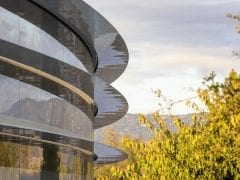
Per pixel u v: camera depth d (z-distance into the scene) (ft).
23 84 57.93
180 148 59.36
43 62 62.34
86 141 82.53
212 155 57.72
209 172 58.29
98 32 77.20
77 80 75.82
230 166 57.77
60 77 67.72
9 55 55.06
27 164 59.72
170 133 60.75
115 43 85.61
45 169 64.18
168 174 59.41
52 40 65.05
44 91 63.00
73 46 73.72
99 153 119.44
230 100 55.26
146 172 60.59
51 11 63.77
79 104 77.61
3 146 55.21
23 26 57.88
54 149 66.59
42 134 62.69
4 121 54.39
